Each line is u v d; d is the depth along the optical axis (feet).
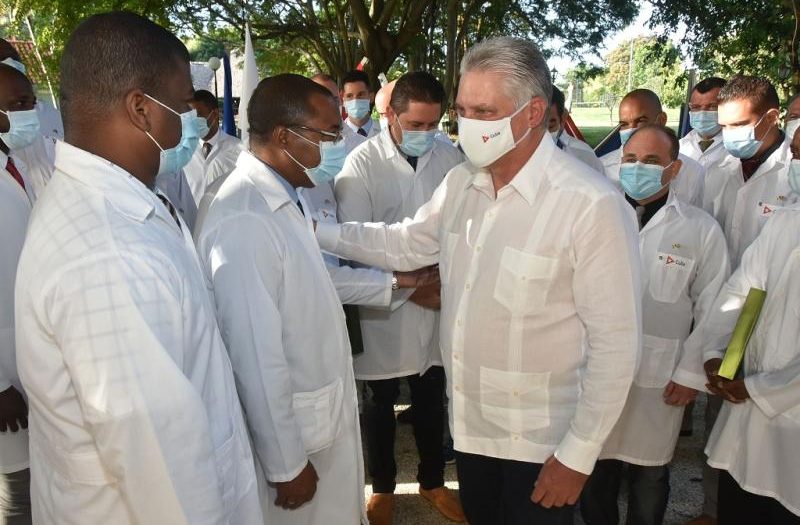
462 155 10.69
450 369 6.43
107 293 3.46
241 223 5.71
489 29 58.44
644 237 8.44
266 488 6.46
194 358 4.05
